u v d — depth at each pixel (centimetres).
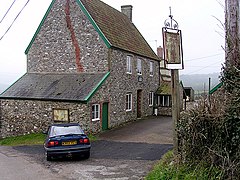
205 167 625
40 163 1216
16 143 1959
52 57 2405
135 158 1236
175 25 796
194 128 655
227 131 560
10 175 1022
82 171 1032
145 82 2869
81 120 1920
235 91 575
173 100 804
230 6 658
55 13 2388
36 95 2144
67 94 2030
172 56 781
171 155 941
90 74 2228
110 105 2189
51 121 2053
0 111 2311
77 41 2295
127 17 3212
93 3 2512
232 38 635
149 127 2205
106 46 2184
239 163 527
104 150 1468
